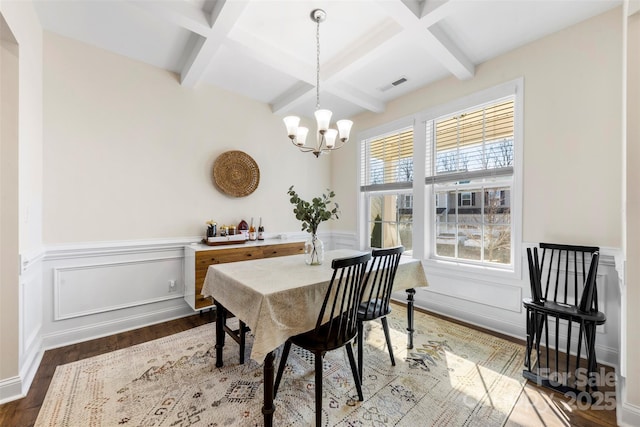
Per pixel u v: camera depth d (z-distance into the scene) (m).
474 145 2.78
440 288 3.02
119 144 2.62
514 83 2.44
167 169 2.90
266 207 3.70
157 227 2.85
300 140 2.12
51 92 2.28
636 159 1.42
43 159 2.24
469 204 2.85
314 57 2.62
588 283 1.72
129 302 2.68
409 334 2.29
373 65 2.73
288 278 1.73
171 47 2.53
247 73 2.96
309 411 1.56
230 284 1.73
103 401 1.63
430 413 1.55
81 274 2.43
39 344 2.15
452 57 2.38
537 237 2.34
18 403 1.61
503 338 2.44
